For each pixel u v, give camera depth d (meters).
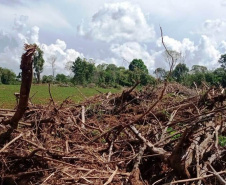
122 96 8.53
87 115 7.75
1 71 69.75
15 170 4.00
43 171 3.87
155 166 4.24
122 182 3.71
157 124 5.93
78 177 3.58
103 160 4.34
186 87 11.87
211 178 3.84
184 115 6.63
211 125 4.65
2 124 4.66
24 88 3.97
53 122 5.13
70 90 35.69
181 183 3.74
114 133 5.02
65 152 4.28
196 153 3.80
